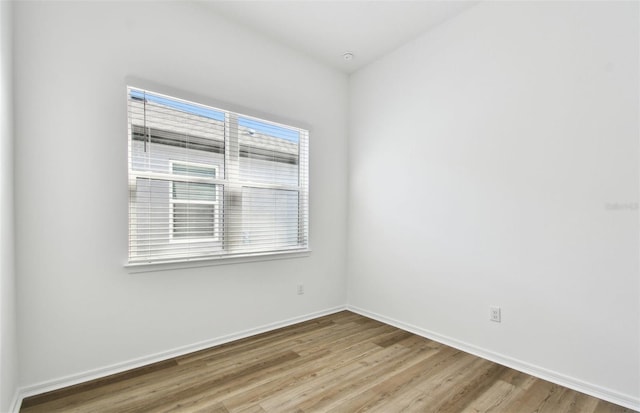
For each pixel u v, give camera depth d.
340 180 3.49
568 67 1.95
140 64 2.15
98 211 2.00
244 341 2.62
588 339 1.88
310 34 2.80
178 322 2.33
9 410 1.58
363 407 1.74
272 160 2.94
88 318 1.98
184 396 1.82
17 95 1.75
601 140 1.84
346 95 3.52
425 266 2.78
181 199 2.37
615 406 1.75
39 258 1.82
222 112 2.59
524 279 2.15
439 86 2.67
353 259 3.48
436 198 2.70
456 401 1.80
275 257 2.92
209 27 2.47
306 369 2.15
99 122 2.00
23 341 1.78
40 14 1.82
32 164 1.80
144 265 2.16
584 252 1.90
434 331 2.69
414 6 2.43
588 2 1.88
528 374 2.10
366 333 2.82
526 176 2.14
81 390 1.86
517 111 2.18
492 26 2.31
